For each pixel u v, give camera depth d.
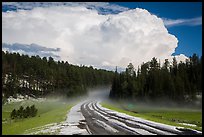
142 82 135.12
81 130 25.55
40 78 169.25
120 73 153.88
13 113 65.38
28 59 171.38
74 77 184.00
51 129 28.16
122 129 26.00
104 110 60.53
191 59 117.00
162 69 132.50
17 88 144.38
